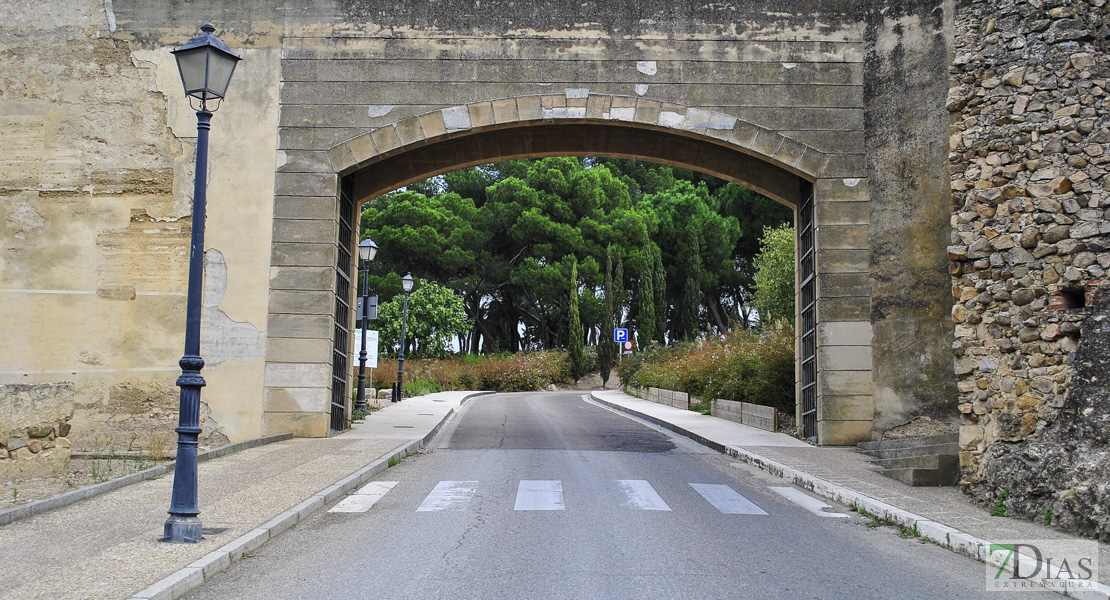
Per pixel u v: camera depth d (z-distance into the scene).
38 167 16.73
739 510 9.66
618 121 17.02
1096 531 7.67
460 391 41.66
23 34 17.08
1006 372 10.33
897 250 16.42
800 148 16.92
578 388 51.75
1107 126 10.45
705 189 60.69
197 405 7.65
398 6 17.30
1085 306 9.82
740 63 17.19
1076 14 10.95
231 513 8.59
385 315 46.69
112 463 12.35
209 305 16.52
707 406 25.16
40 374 16.17
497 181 62.75
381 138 16.98
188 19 17.20
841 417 16.17
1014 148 10.88
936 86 16.50
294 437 16.19
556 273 54.03
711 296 59.59
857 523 9.11
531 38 17.23
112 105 16.94
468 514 9.09
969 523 8.38
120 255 16.58
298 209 16.80
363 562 6.93
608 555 7.17
